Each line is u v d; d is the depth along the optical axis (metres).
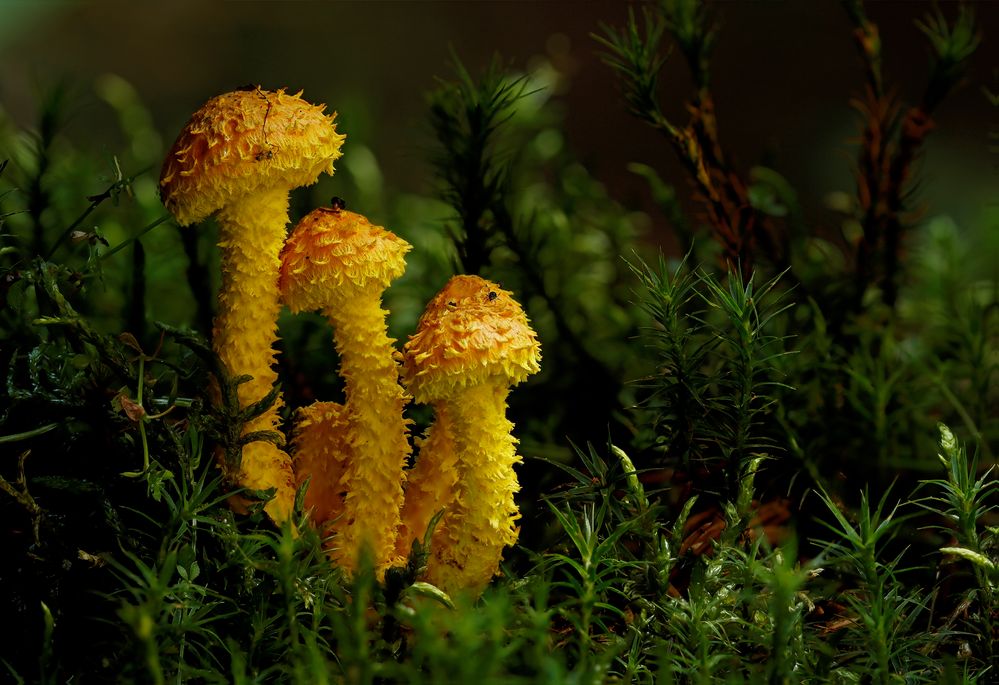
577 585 0.37
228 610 0.39
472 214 0.47
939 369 0.47
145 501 0.40
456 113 0.47
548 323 0.51
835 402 0.46
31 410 0.41
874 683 0.38
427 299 0.52
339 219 0.39
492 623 0.35
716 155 0.47
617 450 0.40
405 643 0.39
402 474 0.40
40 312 0.43
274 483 0.40
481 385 0.39
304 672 0.37
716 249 0.50
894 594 0.39
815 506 0.44
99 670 0.39
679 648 0.38
